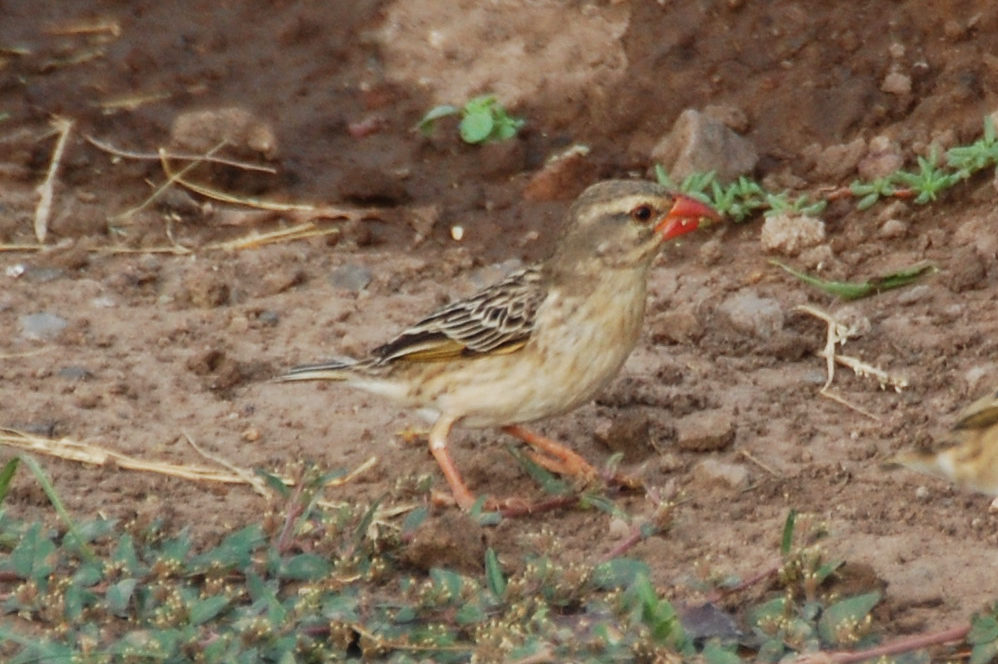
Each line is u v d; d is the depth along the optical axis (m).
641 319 11.29
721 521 10.70
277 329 13.31
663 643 8.94
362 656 9.18
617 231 10.88
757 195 14.51
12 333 12.98
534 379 11.05
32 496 10.89
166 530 10.54
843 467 11.26
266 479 10.33
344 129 15.76
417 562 10.09
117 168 15.33
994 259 13.49
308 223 14.93
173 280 14.03
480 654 8.84
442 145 15.52
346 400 12.30
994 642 8.88
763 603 9.70
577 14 16.16
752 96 15.26
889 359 12.58
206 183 15.30
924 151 14.61
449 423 11.21
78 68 16.30
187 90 16.11
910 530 10.52
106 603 9.38
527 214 14.93
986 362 12.45
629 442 11.59
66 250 14.15
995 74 14.80
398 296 13.93
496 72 15.94
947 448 9.11
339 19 16.52
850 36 15.31
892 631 9.44
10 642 9.17
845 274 13.72
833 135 14.91
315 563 9.81
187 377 12.51
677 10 15.85
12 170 15.22
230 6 16.75
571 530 10.68
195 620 9.18
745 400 12.16
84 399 12.06
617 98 15.49
